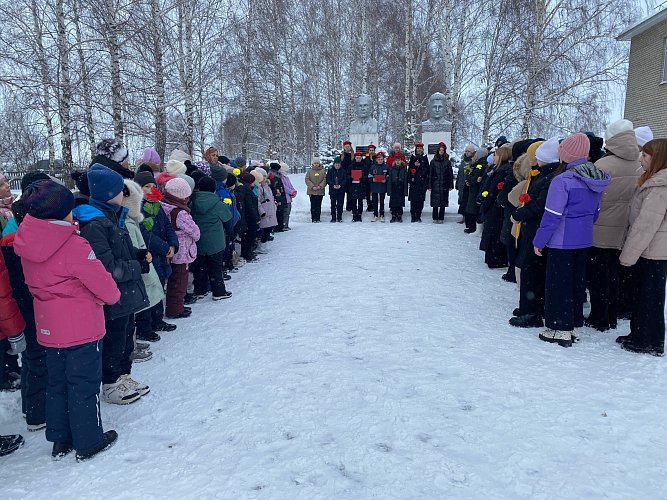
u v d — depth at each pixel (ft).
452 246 27.53
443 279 20.35
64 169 38.42
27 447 9.39
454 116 61.57
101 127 39.81
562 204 12.50
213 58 46.09
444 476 7.83
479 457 8.32
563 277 12.91
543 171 14.10
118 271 9.95
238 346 13.70
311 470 8.08
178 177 16.92
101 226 9.73
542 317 14.69
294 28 77.36
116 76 35.60
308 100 87.10
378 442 8.83
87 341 8.79
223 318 16.26
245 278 21.61
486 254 22.43
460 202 36.27
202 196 17.90
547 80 52.80
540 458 8.24
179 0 41.04
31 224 8.29
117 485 7.89
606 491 7.41
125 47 39.04
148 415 10.23
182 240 16.15
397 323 15.14
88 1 35.42
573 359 12.19
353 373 11.67
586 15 49.37
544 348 12.92
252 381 11.50
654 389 10.55
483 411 9.78
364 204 44.50
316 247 28.22
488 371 11.55
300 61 81.51
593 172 12.67
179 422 9.88
